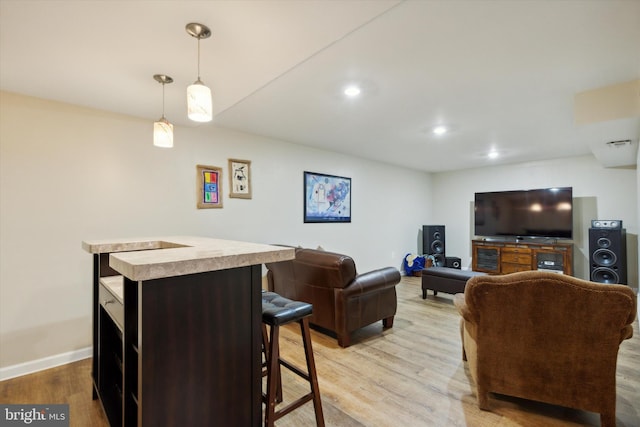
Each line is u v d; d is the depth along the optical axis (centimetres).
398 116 311
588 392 165
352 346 276
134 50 172
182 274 108
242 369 131
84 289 260
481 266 562
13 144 231
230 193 357
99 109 266
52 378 226
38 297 241
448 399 196
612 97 240
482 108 288
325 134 381
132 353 125
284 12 139
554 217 505
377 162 563
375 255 557
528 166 561
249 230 375
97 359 190
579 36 175
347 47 187
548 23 163
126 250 185
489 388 183
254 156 381
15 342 232
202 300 119
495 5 149
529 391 176
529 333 172
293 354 260
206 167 337
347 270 268
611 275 432
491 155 504
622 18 158
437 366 239
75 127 256
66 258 253
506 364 179
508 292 171
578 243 510
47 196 245
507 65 208
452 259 597
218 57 179
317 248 456
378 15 142
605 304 156
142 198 292
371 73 219
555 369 170
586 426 170
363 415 180
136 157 289
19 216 234
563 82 234
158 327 109
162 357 110
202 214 334
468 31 171
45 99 243
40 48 169
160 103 252
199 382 118
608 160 434
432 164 590
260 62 185
